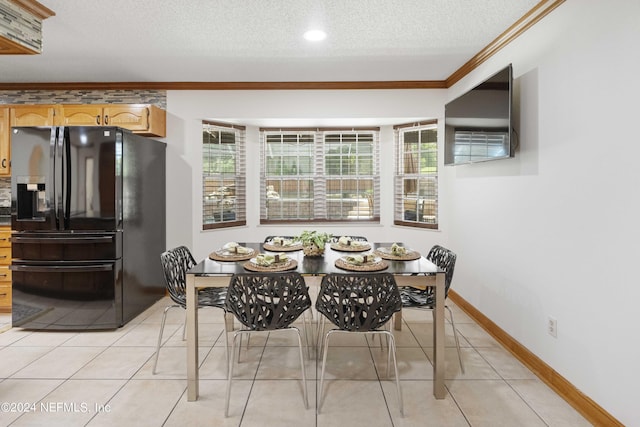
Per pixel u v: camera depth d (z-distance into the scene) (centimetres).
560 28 231
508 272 295
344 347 299
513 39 290
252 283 209
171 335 323
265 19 277
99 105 394
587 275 208
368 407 216
